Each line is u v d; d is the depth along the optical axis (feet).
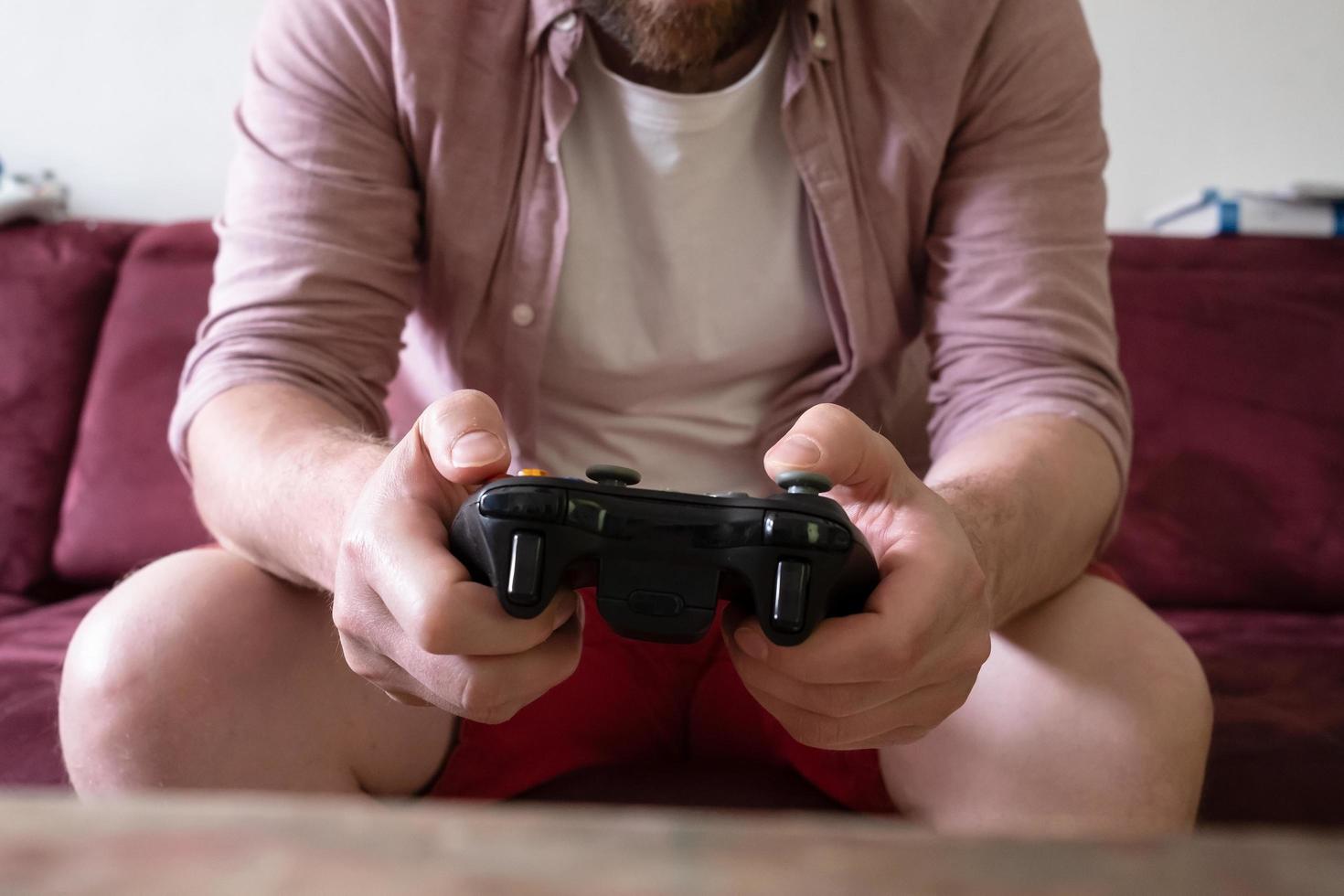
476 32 2.78
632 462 3.10
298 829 0.54
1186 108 5.86
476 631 1.41
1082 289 2.82
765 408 3.15
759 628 1.45
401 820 0.56
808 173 2.82
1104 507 2.45
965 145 2.97
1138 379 4.66
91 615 2.16
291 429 2.27
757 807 2.34
